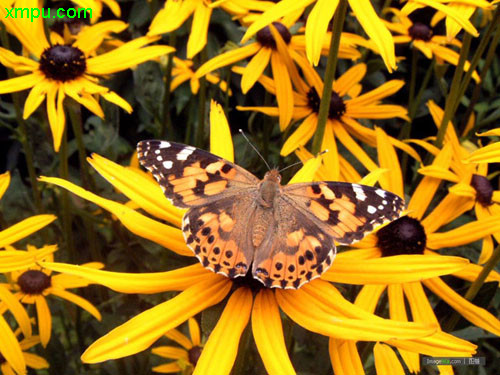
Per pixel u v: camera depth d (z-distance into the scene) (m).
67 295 0.26
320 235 0.15
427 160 0.27
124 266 0.30
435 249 0.22
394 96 0.52
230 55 0.28
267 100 0.30
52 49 0.25
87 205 0.28
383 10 0.32
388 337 0.14
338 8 0.18
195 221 0.15
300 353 0.25
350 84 0.29
